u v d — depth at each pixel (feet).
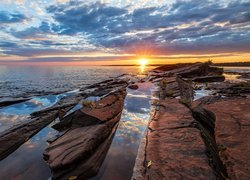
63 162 20.42
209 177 14.73
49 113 45.16
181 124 27.20
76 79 187.01
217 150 18.81
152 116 34.30
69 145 24.61
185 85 75.15
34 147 28.09
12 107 57.11
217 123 23.04
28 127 34.27
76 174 19.69
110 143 27.68
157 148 20.70
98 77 208.54
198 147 19.66
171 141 21.91
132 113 42.09
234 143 17.97
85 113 34.88
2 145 26.89
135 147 26.43
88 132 27.63
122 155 24.26
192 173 15.39
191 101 41.91
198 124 26.89
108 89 80.53
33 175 20.81
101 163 22.33
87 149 22.81
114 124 34.42
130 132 31.71
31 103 62.90
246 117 24.17
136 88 77.92
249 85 61.31
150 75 139.03
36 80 179.93
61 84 138.00
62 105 52.08
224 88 64.34
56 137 30.32
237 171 14.01
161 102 45.03
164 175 15.69
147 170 16.90
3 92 93.20
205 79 97.96
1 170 22.11
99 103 45.39
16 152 26.58
